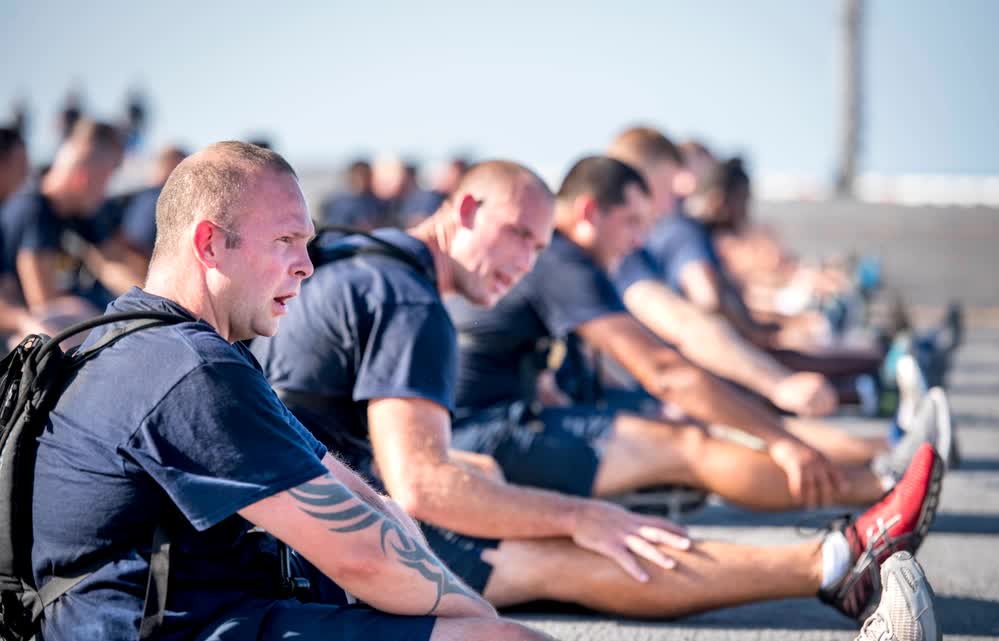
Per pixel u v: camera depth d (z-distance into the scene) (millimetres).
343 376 4934
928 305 31828
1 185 10961
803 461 6270
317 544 3283
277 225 3424
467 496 4875
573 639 4973
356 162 21875
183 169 3439
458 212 5484
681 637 5027
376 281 4922
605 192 6613
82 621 3188
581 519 5070
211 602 3307
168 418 3141
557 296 6398
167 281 3443
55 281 10797
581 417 6375
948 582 6012
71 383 3277
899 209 32594
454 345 4973
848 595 4973
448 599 3467
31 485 3252
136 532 3215
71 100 25875
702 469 6309
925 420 6320
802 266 27047
